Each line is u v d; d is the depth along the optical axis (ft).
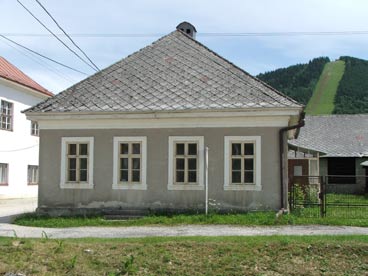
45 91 116.47
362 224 51.21
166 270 35.01
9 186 101.71
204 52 70.23
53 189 62.39
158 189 60.13
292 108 56.75
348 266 35.58
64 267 35.24
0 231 48.88
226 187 58.59
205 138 59.57
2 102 98.99
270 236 41.70
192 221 53.88
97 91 64.85
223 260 36.09
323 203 57.36
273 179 57.82
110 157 61.41
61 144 62.59
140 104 61.21
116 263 35.78
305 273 34.68
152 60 69.67
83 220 56.13
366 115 138.82
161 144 60.49
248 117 58.39
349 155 120.26
